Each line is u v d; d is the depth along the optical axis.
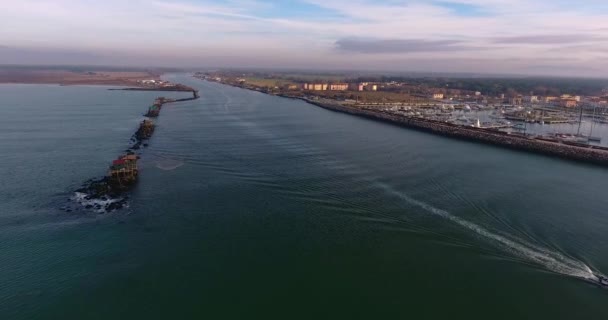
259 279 39.34
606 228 48.97
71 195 59.41
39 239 46.31
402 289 37.84
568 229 48.56
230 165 74.69
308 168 72.81
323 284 38.62
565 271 40.00
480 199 57.72
